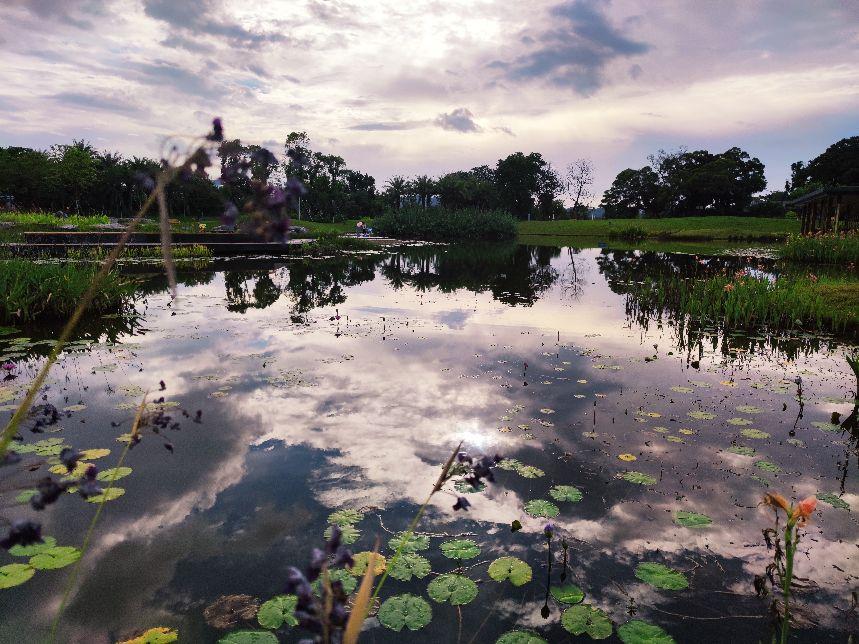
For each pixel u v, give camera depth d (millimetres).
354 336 7645
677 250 27562
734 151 66312
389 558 2809
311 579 985
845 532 3080
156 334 7691
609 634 2322
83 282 8930
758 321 8898
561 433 4379
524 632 2332
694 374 5996
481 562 2807
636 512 3281
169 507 3256
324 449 4031
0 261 9586
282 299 11008
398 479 3609
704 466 3855
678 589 2602
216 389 5301
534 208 84312
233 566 2742
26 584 2602
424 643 2268
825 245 18547
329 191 56000
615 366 6281
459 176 72250
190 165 913
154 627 2324
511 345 7215
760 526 3143
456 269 18125
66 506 3277
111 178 48906
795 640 2283
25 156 48250
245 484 3529
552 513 3234
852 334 8125
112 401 4934
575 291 12594
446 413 4754
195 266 16844
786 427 4562
